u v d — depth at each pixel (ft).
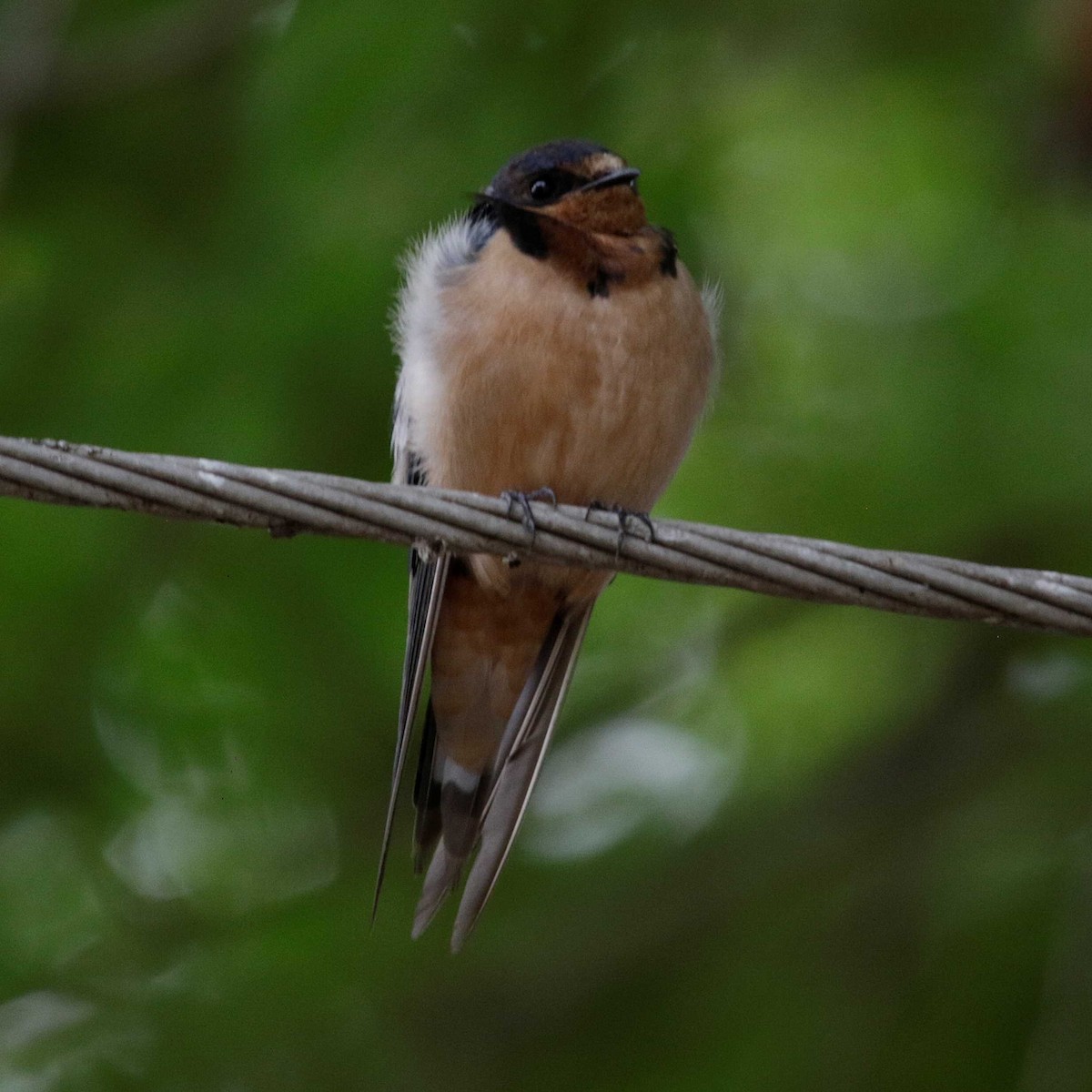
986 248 48.32
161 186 46.09
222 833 46.06
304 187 43.91
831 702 50.16
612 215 33.86
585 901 45.29
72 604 43.98
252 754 45.50
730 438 47.65
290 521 26.32
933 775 45.75
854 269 49.11
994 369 46.32
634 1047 42.83
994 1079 40.01
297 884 45.93
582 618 34.60
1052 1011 40.09
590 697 48.80
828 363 48.06
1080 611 26.09
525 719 34.47
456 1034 43.06
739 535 26.81
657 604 49.57
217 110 46.50
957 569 26.27
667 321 33.09
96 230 45.70
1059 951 40.60
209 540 44.47
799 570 26.61
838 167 48.78
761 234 48.73
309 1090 42.04
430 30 43.68
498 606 34.19
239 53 46.88
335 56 43.60
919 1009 41.32
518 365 32.71
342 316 42.57
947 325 47.57
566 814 47.83
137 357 43.27
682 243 44.98
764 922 44.24
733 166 47.09
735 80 46.85
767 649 49.90
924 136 48.39
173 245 44.98
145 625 44.50
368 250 42.75
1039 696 46.01
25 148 46.65
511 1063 42.73
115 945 44.91
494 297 32.96
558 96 44.70
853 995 42.47
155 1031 42.96
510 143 43.83
